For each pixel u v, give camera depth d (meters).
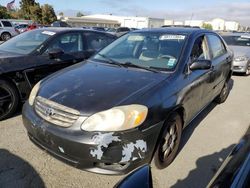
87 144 2.27
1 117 3.89
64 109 2.43
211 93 4.23
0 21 21.72
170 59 3.23
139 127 2.35
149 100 2.49
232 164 1.35
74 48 4.99
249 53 8.86
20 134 3.51
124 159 2.31
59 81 2.91
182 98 2.91
